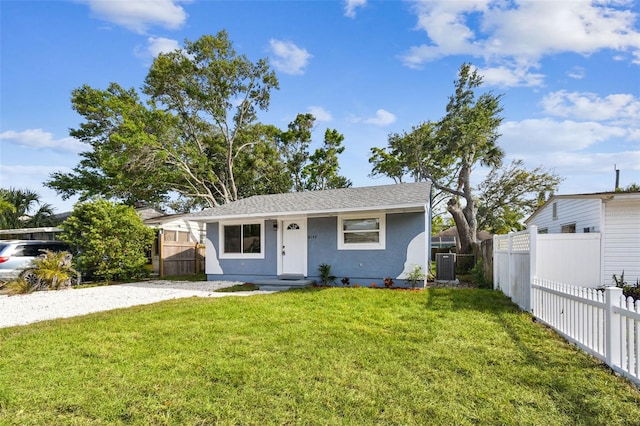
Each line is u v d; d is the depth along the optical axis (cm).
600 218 994
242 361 413
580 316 459
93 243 1266
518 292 733
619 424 273
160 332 546
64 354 450
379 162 3328
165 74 2417
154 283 1318
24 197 2236
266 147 2903
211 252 1366
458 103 2728
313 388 340
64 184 2277
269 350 455
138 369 393
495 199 2955
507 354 432
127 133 2097
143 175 2203
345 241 1156
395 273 1085
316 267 1188
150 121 2286
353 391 333
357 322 600
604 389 334
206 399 320
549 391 330
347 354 435
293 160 3241
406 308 714
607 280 972
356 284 1130
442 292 913
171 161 2350
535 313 622
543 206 1461
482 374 370
